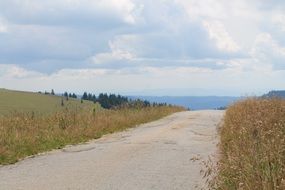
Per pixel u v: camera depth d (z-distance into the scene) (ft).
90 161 40.06
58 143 51.29
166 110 111.55
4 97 234.38
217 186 23.95
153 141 53.42
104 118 72.28
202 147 47.98
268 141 23.29
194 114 107.24
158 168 35.99
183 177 32.40
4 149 42.93
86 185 30.25
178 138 56.18
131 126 75.56
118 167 36.70
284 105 43.39
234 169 22.67
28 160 41.73
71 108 78.38
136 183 30.68
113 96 212.23
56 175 33.86
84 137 57.41
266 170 20.33
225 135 44.86
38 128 57.82
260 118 36.81
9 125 57.31
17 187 29.96
